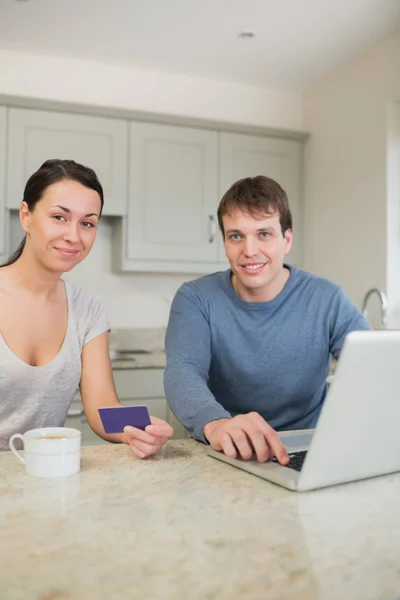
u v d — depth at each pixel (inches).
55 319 55.6
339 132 139.1
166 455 44.8
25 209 51.4
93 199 49.8
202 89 145.4
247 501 33.8
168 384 53.1
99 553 26.1
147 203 131.4
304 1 105.5
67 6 107.4
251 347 61.1
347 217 136.4
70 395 57.9
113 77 137.5
